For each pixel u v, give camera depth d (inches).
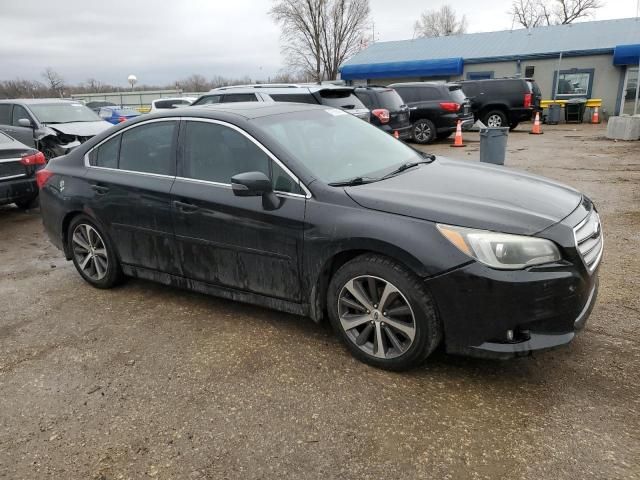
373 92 521.0
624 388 111.9
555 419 103.3
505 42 1059.9
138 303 170.1
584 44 948.6
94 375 128.0
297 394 115.7
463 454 95.3
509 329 107.5
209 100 412.8
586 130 748.6
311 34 1903.3
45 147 419.5
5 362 136.4
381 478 90.7
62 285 190.7
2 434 107.6
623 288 163.6
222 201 140.3
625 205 274.2
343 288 125.3
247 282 142.5
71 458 99.6
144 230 160.9
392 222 115.5
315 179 129.4
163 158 157.6
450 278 108.7
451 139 674.8
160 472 94.9
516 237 106.6
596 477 88.2
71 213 181.8
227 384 121.0
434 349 117.6
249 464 95.6
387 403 111.0
